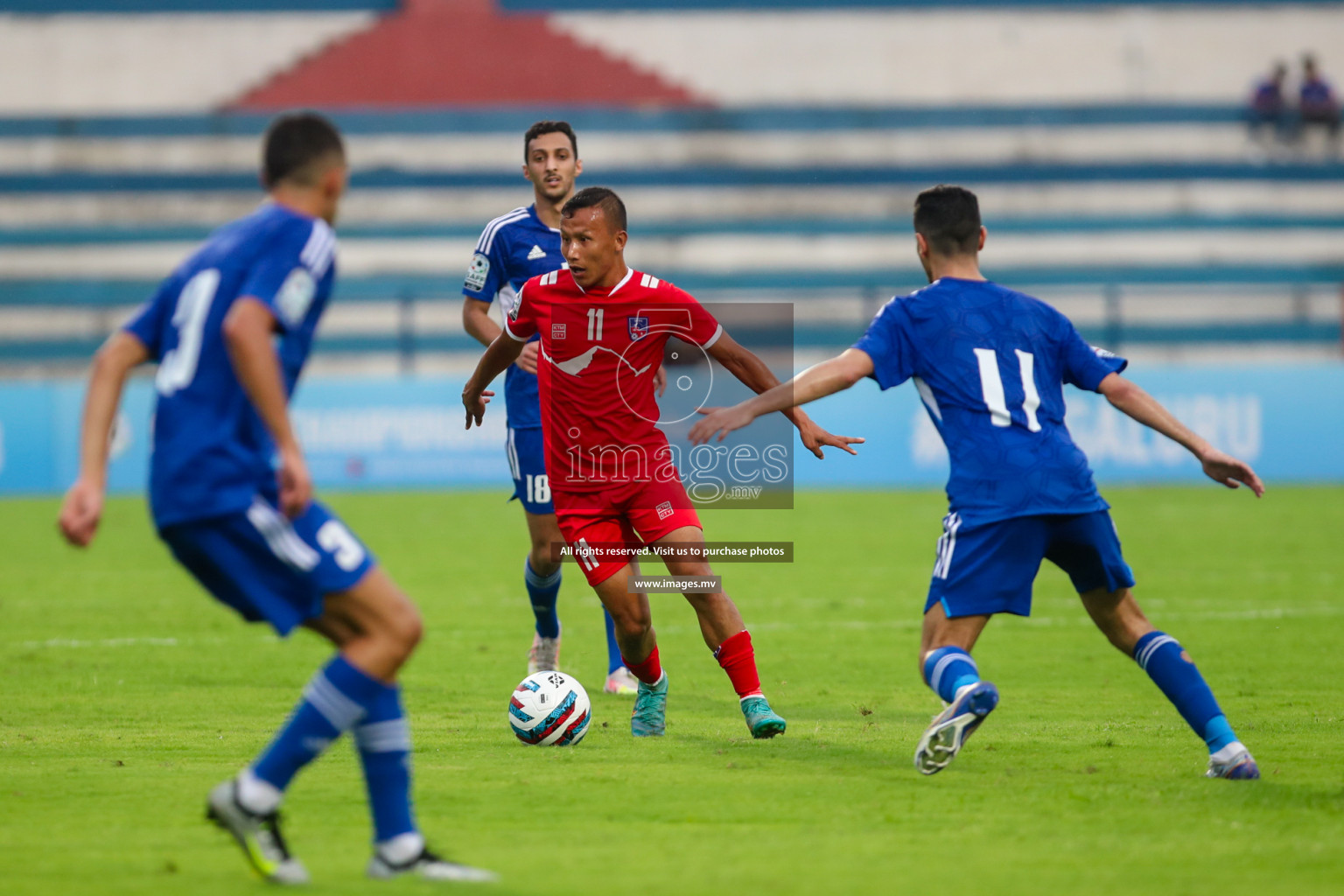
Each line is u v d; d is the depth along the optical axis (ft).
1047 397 51.24
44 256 296.51
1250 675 80.18
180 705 71.72
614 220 59.67
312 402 207.82
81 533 36.65
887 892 36.78
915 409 218.79
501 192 312.50
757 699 61.72
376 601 38.42
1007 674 81.92
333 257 38.83
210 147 316.19
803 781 51.60
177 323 38.24
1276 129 323.57
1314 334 288.92
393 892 36.76
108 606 113.70
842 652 90.68
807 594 118.73
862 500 197.67
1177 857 40.45
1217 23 345.10
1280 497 196.24
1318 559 138.00
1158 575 127.44
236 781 37.29
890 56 346.13
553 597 77.61
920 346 51.26
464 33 338.34
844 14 346.54
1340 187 316.40
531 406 75.46
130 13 333.42
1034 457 49.90
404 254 302.86
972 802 47.93
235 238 38.52
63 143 313.32
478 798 48.85
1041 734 62.18
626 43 345.92
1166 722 65.87
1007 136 327.06
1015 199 316.40
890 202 316.60
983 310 51.52
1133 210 314.96
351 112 320.91
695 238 309.42
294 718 37.65
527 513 76.28
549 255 78.38
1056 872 38.86
